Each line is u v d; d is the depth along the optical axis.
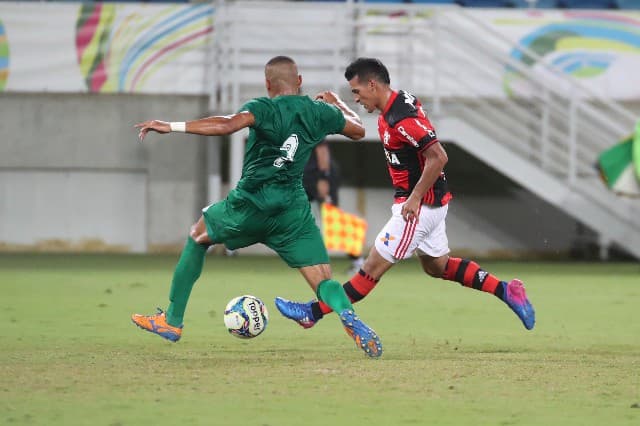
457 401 18.66
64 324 31.64
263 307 25.47
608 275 55.59
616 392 19.75
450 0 74.81
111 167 70.38
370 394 19.27
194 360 23.78
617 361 24.22
